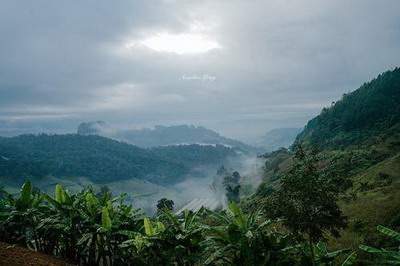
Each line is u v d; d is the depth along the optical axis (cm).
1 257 1143
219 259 1195
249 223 1223
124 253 1305
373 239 2830
